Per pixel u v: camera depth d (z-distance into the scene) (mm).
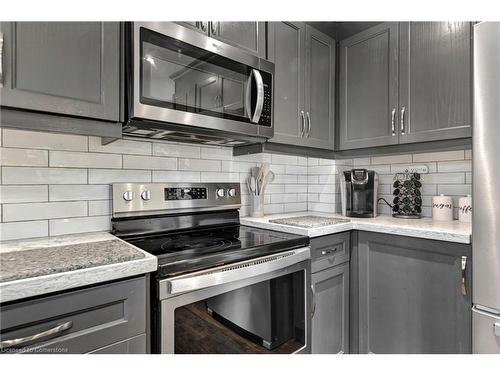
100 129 1027
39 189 1181
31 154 1163
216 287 1001
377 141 1723
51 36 908
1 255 854
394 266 1449
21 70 854
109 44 1021
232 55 1310
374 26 1747
